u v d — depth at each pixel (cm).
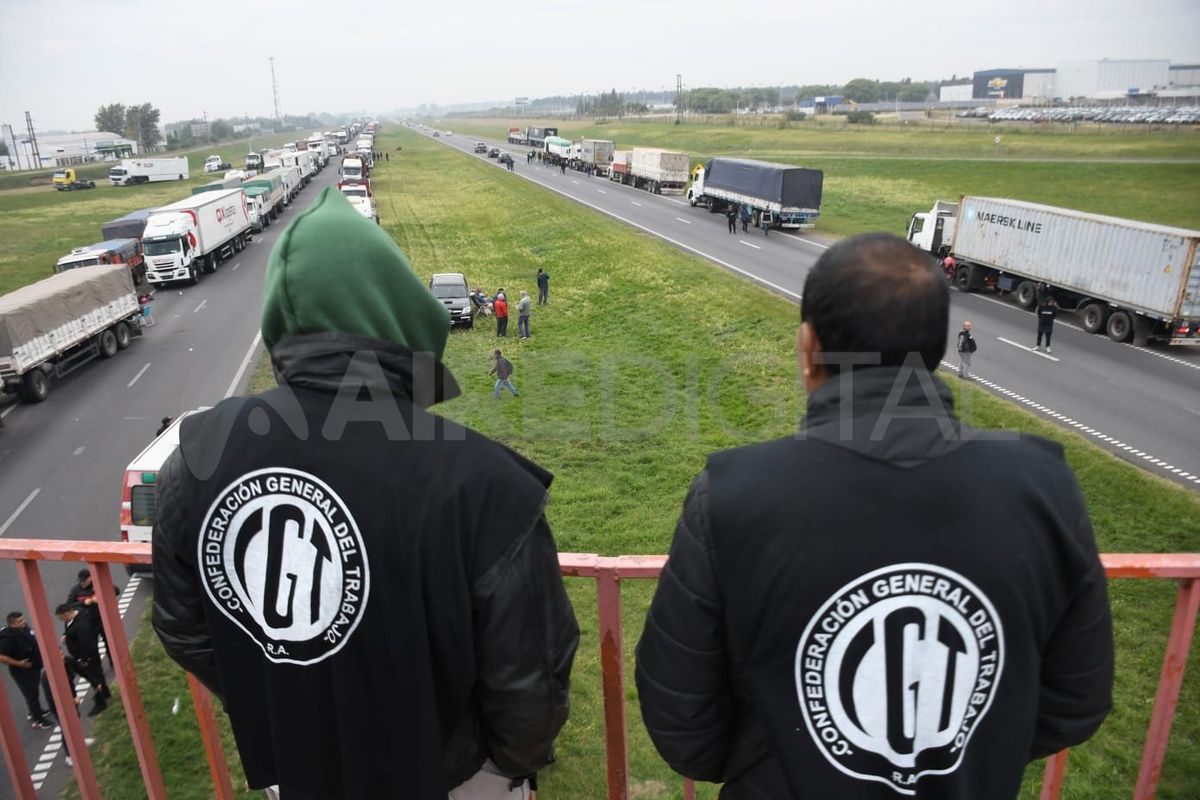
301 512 164
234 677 180
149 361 2616
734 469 158
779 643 150
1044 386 2058
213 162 10800
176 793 783
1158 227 2400
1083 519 158
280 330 176
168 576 185
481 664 171
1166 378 2120
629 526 1422
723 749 169
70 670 902
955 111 15700
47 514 1583
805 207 4353
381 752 169
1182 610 212
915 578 144
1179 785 793
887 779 150
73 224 5900
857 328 150
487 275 3647
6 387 2180
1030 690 153
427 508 162
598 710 871
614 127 15150
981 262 3044
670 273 3325
